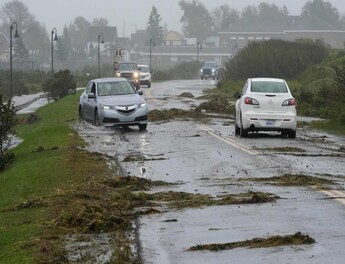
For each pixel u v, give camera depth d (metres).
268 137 27.27
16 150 26.89
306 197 14.30
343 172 17.78
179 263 9.90
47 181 17.03
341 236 11.03
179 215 12.87
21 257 10.39
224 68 80.81
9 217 13.27
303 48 71.94
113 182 16.03
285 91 27.25
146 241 11.11
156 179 16.83
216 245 10.65
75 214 12.49
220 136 27.50
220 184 15.97
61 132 29.17
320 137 27.94
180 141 25.59
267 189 15.23
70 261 10.11
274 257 9.92
